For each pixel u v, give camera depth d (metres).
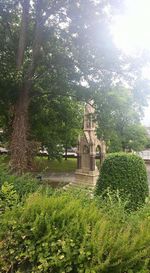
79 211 3.87
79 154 23.05
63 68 18.66
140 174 8.77
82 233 3.54
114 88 18.00
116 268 3.17
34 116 23.08
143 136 29.47
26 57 19.75
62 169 31.72
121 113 18.38
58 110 23.89
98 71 17.94
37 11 17.72
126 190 8.52
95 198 5.46
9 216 4.04
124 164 8.84
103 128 18.05
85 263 3.29
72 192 5.61
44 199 4.18
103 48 17.25
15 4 18.42
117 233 3.57
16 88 17.53
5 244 3.91
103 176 9.05
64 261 3.39
